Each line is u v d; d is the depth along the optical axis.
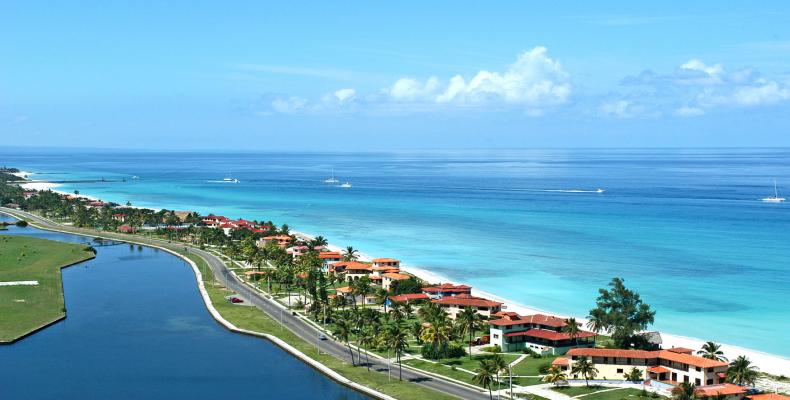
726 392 141.25
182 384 161.88
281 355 184.12
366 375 163.25
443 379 159.00
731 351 186.75
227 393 156.12
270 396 154.38
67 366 174.12
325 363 173.50
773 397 139.38
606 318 182.62
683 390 135.62
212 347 190.88
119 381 163.62
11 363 176.38
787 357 183.12
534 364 169.25
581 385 153.75
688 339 195.88
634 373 155.25
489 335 192.25
